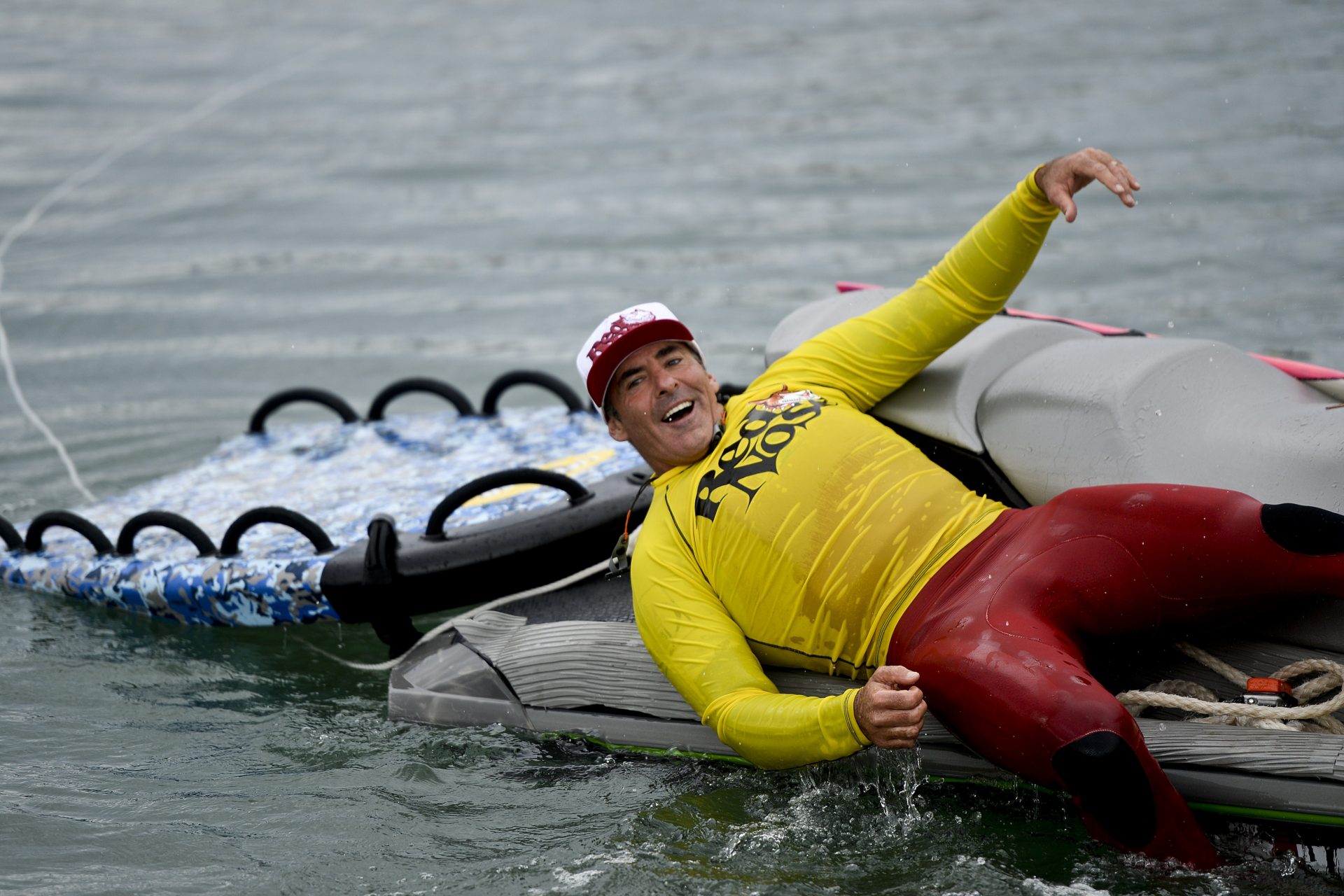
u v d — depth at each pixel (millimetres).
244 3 66562
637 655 13125
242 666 15234
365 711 14117
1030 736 9789
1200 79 41656
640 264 30484
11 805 12102
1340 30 46438
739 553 11734
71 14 64125
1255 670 11234
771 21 57156
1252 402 12672
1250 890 9727
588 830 11469
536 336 26750
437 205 35844
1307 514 10469
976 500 11773
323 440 20516
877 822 11258
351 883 10789
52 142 42875
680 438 12391
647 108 44750
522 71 50719
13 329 28234
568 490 15180
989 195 33062
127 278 31266
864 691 10156
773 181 35844
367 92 48406
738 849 10984
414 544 14898
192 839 11531
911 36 52625
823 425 12078
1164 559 10742
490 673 13602
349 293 29828
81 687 14680
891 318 13555
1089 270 27219
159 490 18953
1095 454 12609
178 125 44625
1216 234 28578
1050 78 43875
